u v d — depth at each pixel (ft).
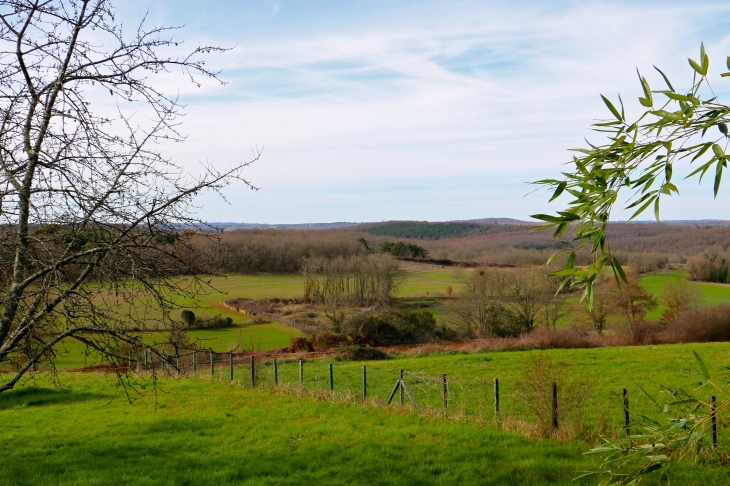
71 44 18.35
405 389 51.67
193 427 45.29
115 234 18.53
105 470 33.14
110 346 18.78
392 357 110.83
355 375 81.66
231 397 60.08
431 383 68.69
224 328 141.28
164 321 19.20
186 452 37.42
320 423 45.65
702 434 9.48
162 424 46.50
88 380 73.51
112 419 49.29
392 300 220.43
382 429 42.78
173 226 18.92
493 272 162.91
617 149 8.38
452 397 58.03
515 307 156.46
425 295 232.94
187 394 62.64
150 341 21.61
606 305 141.49
